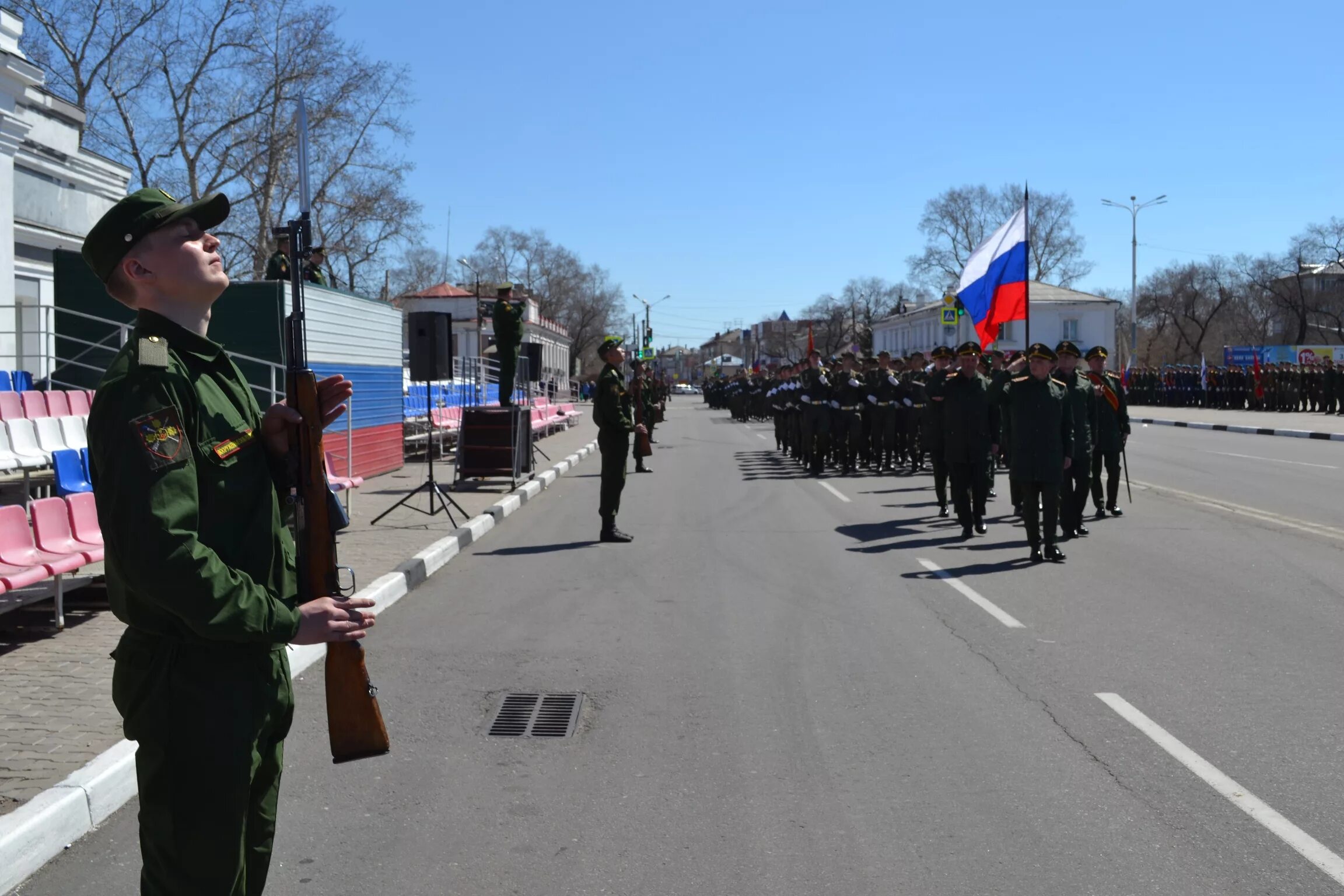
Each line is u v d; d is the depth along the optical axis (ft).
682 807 14.97
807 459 68.90
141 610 7.84
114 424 7.41
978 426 38.29
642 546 37.70
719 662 22.27
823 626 25.32
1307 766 16.05
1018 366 33.88
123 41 109.40
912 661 22.17
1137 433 101.71
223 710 7.90
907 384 65.57
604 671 21.71
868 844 13.69
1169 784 15.46
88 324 45.88
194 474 7.60
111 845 13.84
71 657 21.30
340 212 119.14
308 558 8.77
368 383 57.21
